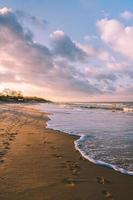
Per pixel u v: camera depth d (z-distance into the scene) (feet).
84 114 121.70
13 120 73.67
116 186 20.11
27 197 17.33
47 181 20.71
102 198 17.70
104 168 25.27
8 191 18.30
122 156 30.66
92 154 31.73
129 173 23.66
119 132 52.95
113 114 122.42
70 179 21.49
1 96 429.79
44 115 108.68
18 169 23.86
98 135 48.49
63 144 38.06
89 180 21.40
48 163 26.48
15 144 36.09
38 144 37.06
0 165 25.04
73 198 17.54
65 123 73.05
